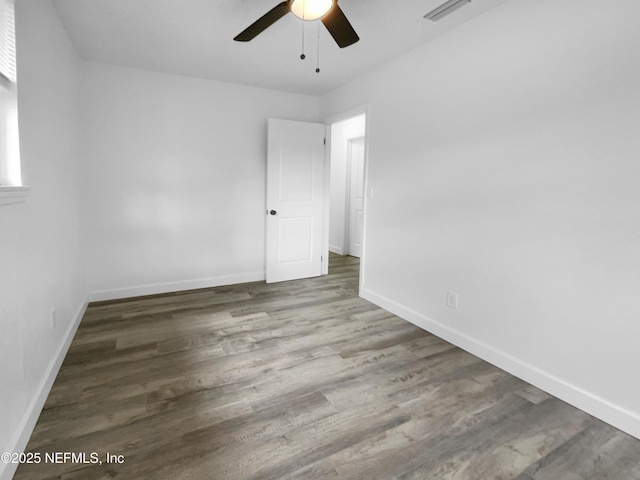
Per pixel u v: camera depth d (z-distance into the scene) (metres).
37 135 1.88
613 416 1.76
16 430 1.46
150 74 3.49
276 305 3.47
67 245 2.56
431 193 2.80
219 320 3.06
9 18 1.55
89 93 3.25
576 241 1.88
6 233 1.40
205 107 3.78
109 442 1.58
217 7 2.29
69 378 2.10
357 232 6.09
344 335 2.80
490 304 2.38
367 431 1.70
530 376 2.14
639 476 1.46
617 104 1.69
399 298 3.21
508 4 2.15
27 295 1.65
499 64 2.22
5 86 1.53
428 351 2.55
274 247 4.23
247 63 3.27
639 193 1.64
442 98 2.65
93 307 3.30
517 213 2.17
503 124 2.22
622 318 1.72
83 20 2.47
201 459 1.50
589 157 1.81
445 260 2.71
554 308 2.00
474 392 2.04
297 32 2.62
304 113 4.36
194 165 3.80
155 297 3.63
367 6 2.23
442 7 2.20
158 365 2.28
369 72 3.46
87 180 3.32
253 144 4.10
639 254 1.65
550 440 1.66
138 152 3.51
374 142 3.43
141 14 2.39
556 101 1.93
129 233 3.56
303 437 1.65
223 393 1.99
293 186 4.26
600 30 1.73
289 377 2.17
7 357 1.39
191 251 3.90
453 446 1.61
